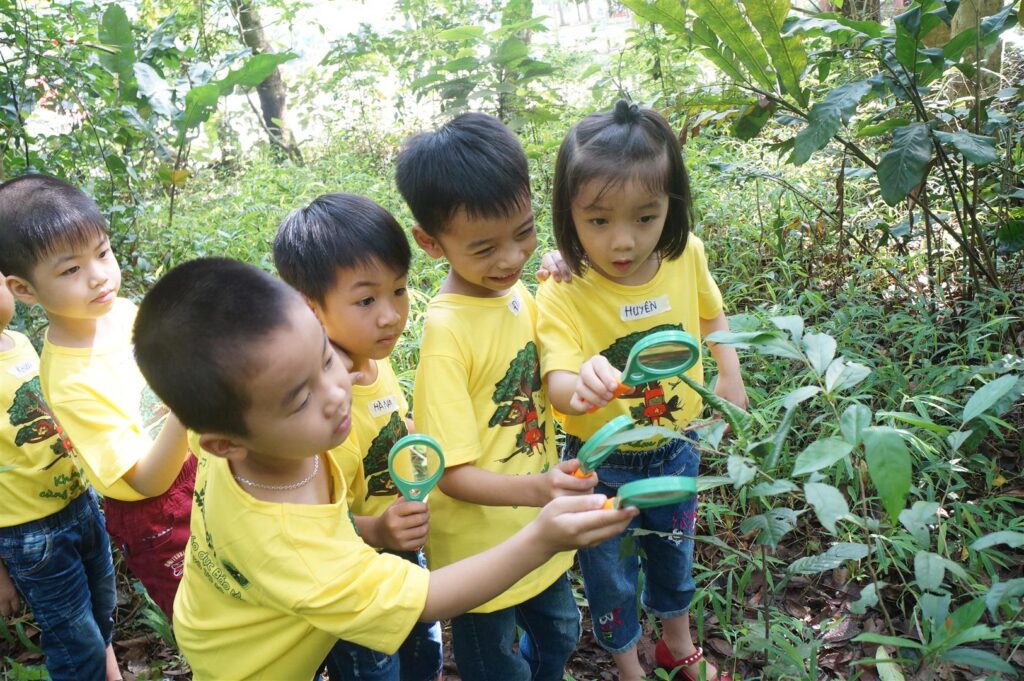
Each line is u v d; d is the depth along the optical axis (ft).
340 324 6.00
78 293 7.24
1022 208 11.98
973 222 11.41
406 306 6.24
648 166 6.12
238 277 4.61
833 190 16.05
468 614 6.47
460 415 6.20
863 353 11.17
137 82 16.52
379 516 6.03
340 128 29.71
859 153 11.62
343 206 6.04
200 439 4.80
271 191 20.08
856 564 8.61
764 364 10.98
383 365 6.70
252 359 4.40
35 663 9.32
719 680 7.63
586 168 6.17
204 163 30.25
